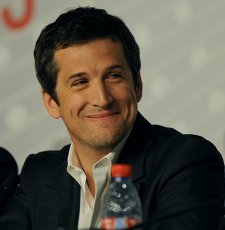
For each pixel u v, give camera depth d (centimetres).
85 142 660
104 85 642
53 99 681
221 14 1043
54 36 654
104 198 662
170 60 1055
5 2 1130
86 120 650
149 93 1054
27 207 733
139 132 685
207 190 610
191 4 1055
